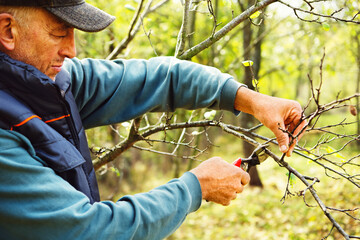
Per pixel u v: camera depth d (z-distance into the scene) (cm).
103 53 451
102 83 135
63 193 92
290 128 128
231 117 1168
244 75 667
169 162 1327
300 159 1116
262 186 1011
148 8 256
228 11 705
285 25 905
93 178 121
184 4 166
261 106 123
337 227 114
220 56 802
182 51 164
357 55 876
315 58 902
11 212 88
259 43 820
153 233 98
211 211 909
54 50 104
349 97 119
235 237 753
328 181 873
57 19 100
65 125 110
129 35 245
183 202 103
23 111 96
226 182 112
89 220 91
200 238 773
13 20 95
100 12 107
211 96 132
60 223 89
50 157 98
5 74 97
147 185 1209
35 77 98
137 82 139
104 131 538
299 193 126
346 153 838
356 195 741
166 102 142
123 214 95
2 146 89
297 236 655
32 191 88
